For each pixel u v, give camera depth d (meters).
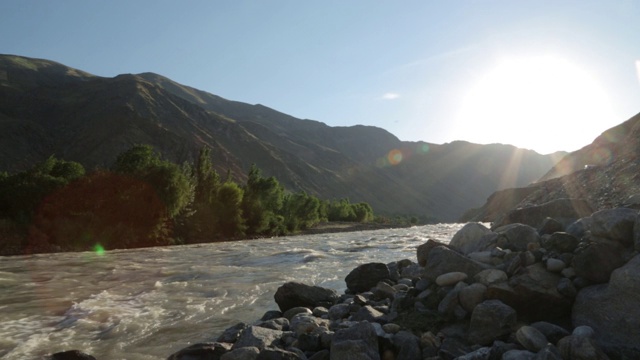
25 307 11.74
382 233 64.69
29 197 37.78
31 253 31.77
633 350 4.90
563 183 25.08
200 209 50.41
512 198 100.50
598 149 68.38
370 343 5.75
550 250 6.85
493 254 7.28
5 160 150.25
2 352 8.06
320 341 6.46
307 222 85.12
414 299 7.32
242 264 21.84
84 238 36.03
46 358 7.36
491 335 5.70
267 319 9.62
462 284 6.80
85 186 39.66
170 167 43.75
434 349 5.78
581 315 5.79
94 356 7.79
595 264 6.10
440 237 47.41
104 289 14.49
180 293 13.64
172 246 39.84
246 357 5.95
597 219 6.50
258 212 60.19
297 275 17.23
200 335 9.06
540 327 5.59
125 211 39.25
